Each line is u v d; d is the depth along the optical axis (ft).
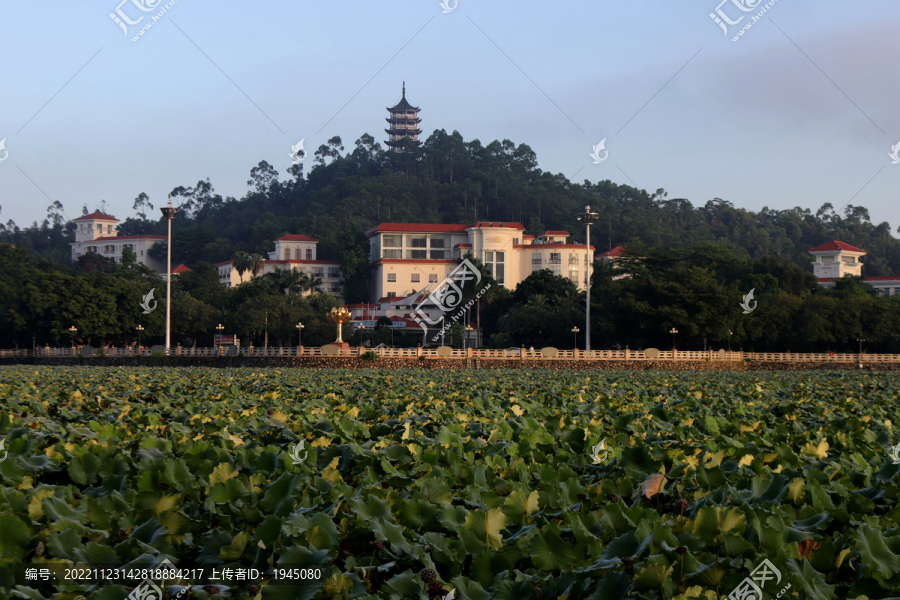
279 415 55.83
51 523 24.29
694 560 20.65
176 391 93.66
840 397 93.40
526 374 178.50
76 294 309.22
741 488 30.35
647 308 272.10
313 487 29.68
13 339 324.19
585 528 24.12
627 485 30.58
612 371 208.95
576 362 248.32
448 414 60.29
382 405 73.46
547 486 29.84
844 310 300.61
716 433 49.37
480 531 23.85
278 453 34.99
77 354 278.87
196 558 23.35
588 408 69.15
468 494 29.73
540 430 46.16
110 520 25.48
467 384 114.73
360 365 240.94
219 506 27.45
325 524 23.72
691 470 33.12
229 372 183.73
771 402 81.41
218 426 48.75
